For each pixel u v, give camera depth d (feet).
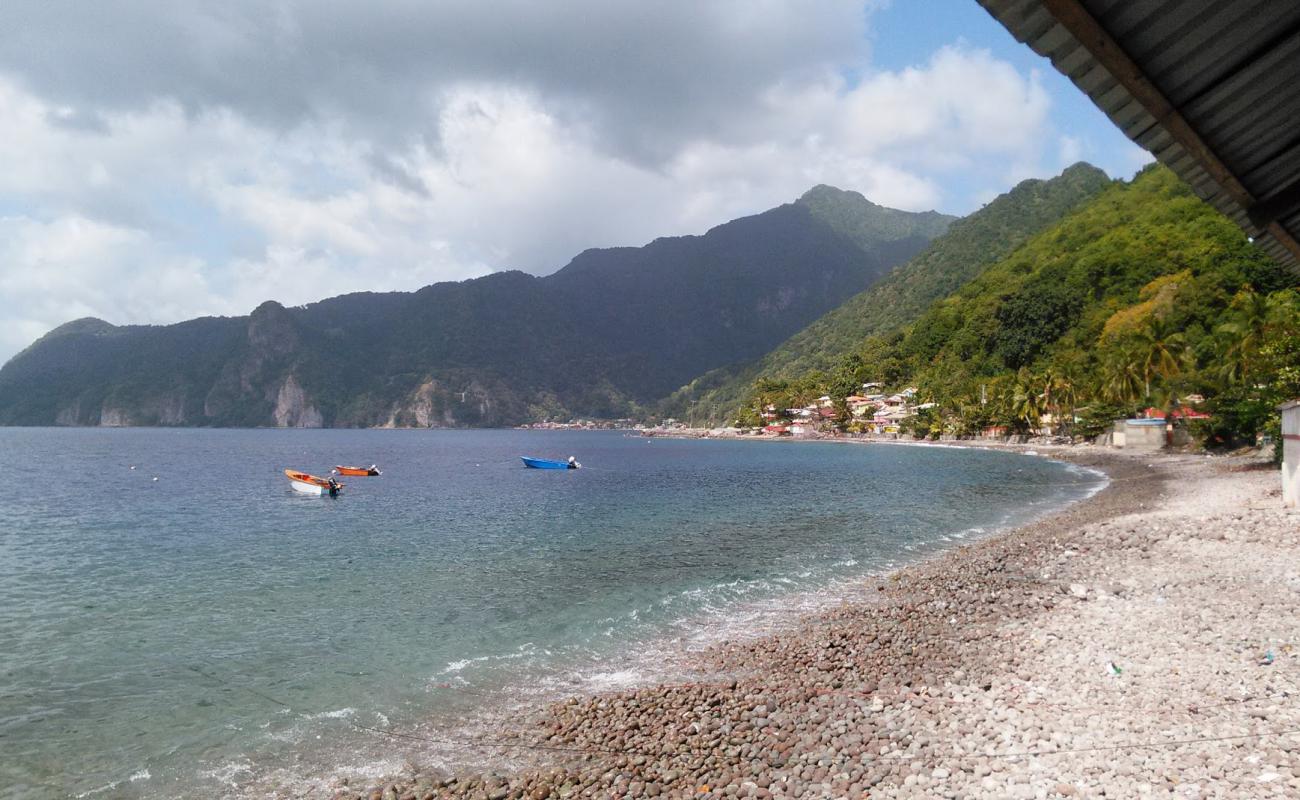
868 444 545.44
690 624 66.64
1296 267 28.25
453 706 48.49
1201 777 28.50
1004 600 63.77
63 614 74.79
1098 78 16.16
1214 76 16.72
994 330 552.41
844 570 88.43
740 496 187.93
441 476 282.97
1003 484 201.87
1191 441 263.29
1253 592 57.16
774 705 43.16
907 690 43.37
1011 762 31.83
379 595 81.76
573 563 98.78
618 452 507.71
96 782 39.42
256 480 261.24
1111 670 42.29
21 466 340.80
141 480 261.65
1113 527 97.71
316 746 43.06
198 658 60.13
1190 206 500.33
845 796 30.89
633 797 33.47
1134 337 311.27
